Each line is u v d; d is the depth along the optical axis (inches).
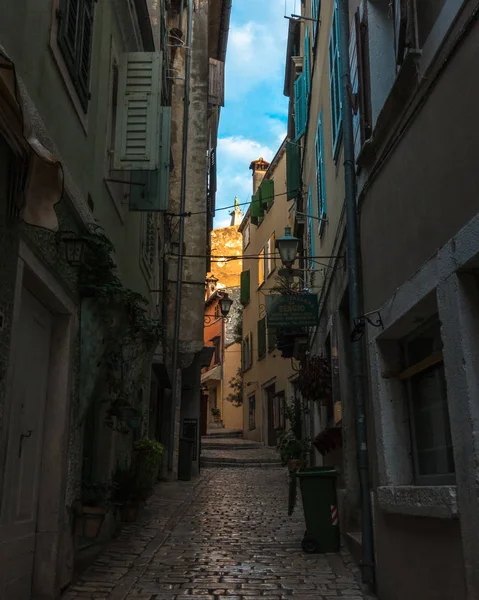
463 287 142.3
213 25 786.2
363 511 229.8
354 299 247.9
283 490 513.3
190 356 602.9
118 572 234.4
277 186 1049.5
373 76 229.3
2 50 123.8
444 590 150.2
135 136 290.0
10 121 133.5
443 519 151.0
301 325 435.8
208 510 398.6
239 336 1331.2
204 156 627.5
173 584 221.1
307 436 595.5
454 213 146.5
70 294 213.5
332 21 351.3
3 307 150.0
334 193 354.0
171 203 611.5
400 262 190.5
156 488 508.4
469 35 137.2
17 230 159.2
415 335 196.9
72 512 216.4
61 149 209.3
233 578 230.8
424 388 188.5
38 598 192.1
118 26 317.1
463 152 140.6
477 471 132.0
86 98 242.1
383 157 207.9
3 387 152.2
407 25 173.5
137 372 293.4
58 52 202.8
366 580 222.4
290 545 292.0
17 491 180.4
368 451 236.4
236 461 773.9
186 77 589.6
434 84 158.7
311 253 538.6
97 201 268.4
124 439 333.1
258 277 1160.8
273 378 1029.2
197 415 666.2
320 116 441.1
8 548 170.7
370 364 217.3
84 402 225.5
